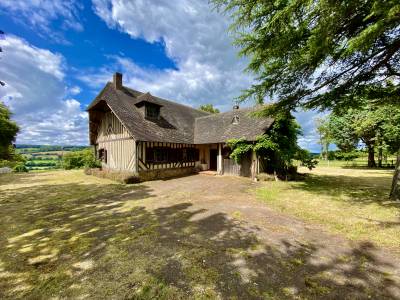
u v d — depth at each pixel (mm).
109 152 14234
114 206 6242
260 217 5109
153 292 2396
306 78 6852
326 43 4516
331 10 3820
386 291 2395
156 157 12812
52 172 15844
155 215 5328
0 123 22234
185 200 6949
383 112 16141
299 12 4379
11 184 10305
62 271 2855
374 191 8156
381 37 4961
